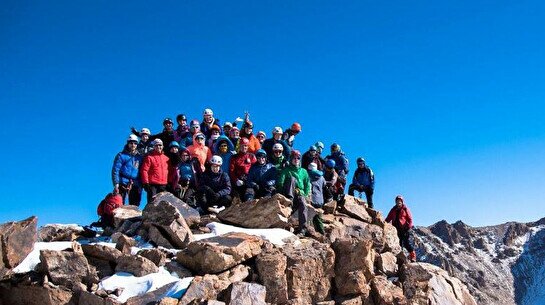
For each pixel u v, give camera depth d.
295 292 15.84
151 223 17.47
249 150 25.52
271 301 15.39
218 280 14.62
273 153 22.88
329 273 16.80
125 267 15.12
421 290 18.62
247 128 25.89
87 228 19.02
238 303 13.78
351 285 16.73
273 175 22.09
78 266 14.70
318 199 23.09
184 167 21.88
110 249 15.48
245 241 16.22
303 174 20.97
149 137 24.42
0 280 14.66
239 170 22.81
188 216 18.69
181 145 22.91
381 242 22.20
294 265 16.20
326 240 20.09
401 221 25.56
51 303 13.87
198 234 18.25
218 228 18.67
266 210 19.66
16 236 15.25
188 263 15.65
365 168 28.50
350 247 17.31
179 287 14.30
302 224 19.62
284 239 18.39
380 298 16.92
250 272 15.84
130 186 22.06
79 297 14.00
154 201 18.23
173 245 17.11
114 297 13.72
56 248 16.22
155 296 13.96
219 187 21.41
